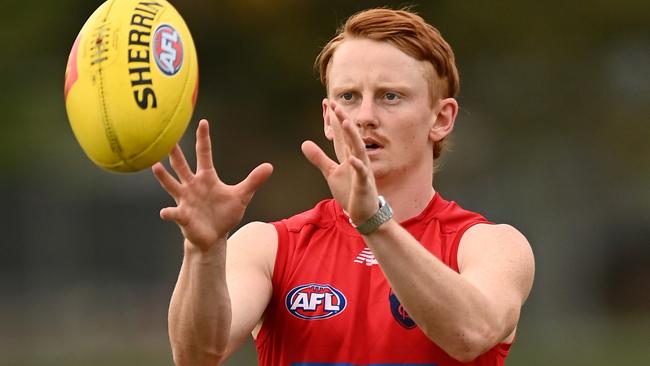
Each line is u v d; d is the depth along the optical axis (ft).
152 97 45.57
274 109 265.95
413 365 50.31
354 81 51.70
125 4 46.78
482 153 282.77
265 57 259.19
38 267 308.19
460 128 277.03
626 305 315.58
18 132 270.26
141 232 318.24
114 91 45.47
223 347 48.73
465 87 268.21
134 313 301.63
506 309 49.06
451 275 46.70
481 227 52.65
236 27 256.73
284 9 252.83
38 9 257.14
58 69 271.90
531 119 272.72
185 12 253.03
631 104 277.44
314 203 268.00
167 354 230.89
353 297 51.21
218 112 268.62
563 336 258.78
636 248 313.94
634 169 285.43
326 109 54.70
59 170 308.81
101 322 290.97
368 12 52.70
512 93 271.49
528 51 263.90
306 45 255.70
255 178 47.01
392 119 51.75
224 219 46.85
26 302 303.48
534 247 306.35
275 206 269.03
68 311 300.40
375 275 51.49
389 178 52.60
